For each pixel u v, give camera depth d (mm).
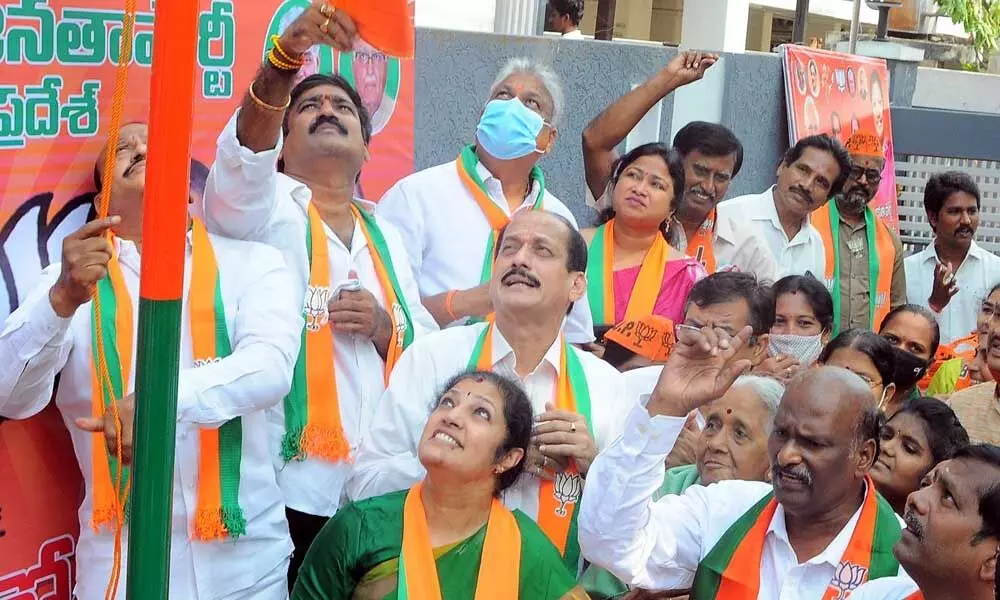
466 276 4168
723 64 6617
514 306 3152
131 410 2648
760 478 3234
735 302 3871
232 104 3484
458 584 2730
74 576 3041
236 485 2930
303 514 3350
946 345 5926
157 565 2016
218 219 3086
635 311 4312
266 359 2914
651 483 2660
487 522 2791
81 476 3047
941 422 3434
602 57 5793
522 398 2828
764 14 13062
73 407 2855
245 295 3010
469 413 2758
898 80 8578
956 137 8062
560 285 3186
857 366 3977
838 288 5777
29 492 2916
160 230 1949
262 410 3064
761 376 3561
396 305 3627
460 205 4219
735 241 5539
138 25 3115
